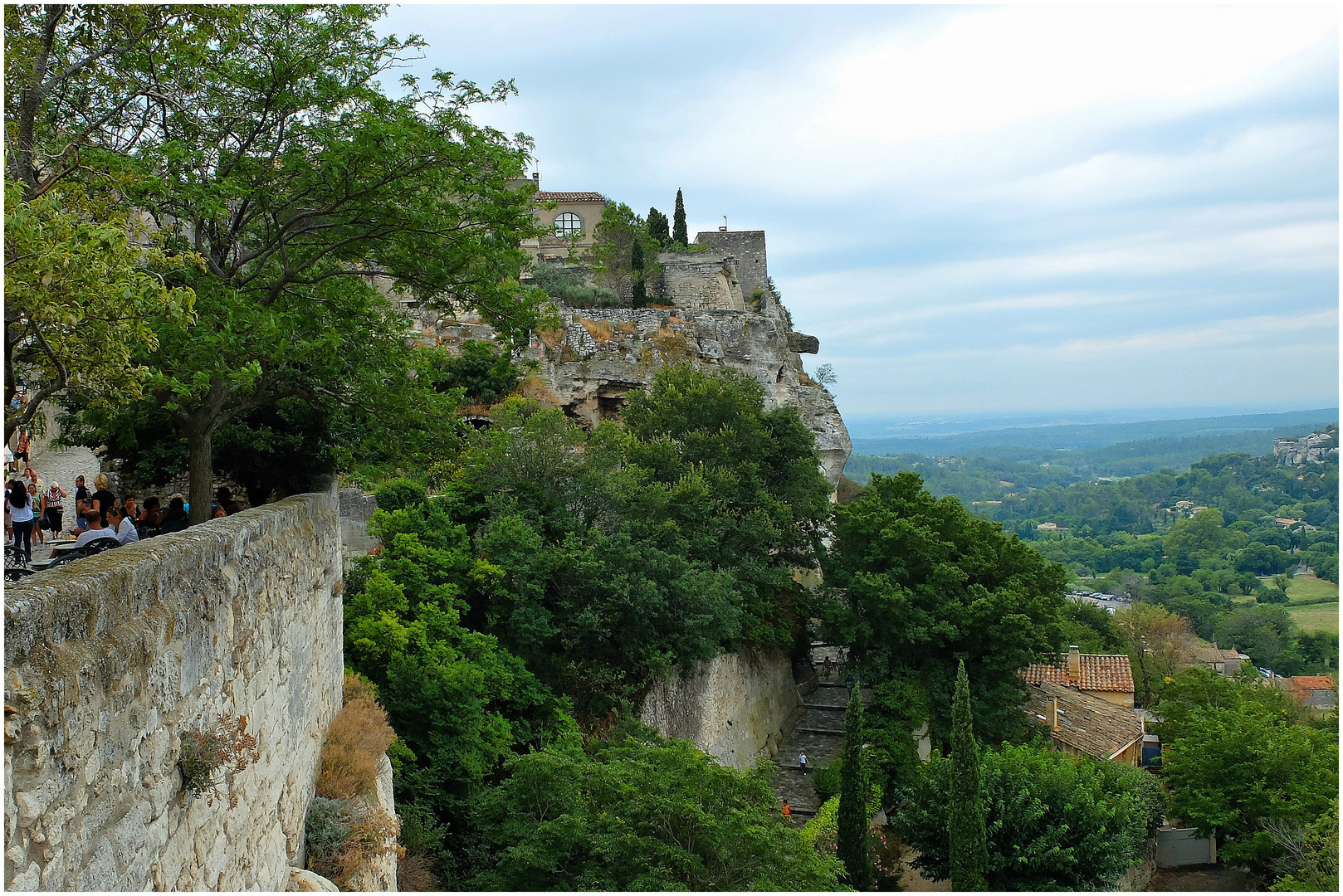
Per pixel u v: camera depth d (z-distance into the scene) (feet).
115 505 48.80
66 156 36.63
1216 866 118.01
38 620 17.99
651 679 101.86
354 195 47.16
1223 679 147.13
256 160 47.47
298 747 39.32
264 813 32.60
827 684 155.53
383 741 49.26
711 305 205.46
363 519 110.22
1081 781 99.40
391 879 44.73
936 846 98.43
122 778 20.92
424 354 53.83
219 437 54.08
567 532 104.32
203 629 26.73
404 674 74.74
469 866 71.82
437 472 111.34
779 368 188.75
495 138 50.11
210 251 48.29
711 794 65.16
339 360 48.49
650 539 108.58
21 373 36.17
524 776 71.20
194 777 24.66
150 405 47.96
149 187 39.01
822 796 112.57
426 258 51.01
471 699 78.28
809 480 137.90
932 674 129.59
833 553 142.72
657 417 135.13
